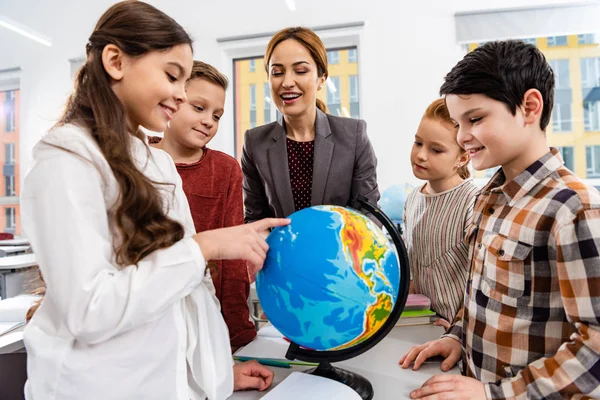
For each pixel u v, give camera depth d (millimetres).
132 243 536
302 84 1231
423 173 1117
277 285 575
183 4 3203
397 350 880
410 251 1247
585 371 531
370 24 2898
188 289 520
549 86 658
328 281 548
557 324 617
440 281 1104
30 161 520
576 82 2744
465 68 661
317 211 633
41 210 475
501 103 625
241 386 705
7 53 3570
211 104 1092
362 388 661
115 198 547
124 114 589
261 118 3361
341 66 3141
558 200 597
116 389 508
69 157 498
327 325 564
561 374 553
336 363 809
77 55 3434
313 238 574
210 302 638
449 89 682
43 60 3504
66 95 734
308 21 3014
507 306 660
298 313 566
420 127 1096
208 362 600
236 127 3377
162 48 596
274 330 1021
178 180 720
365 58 2916
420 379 735
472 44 2836
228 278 978
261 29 3098
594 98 2736
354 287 553
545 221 610
